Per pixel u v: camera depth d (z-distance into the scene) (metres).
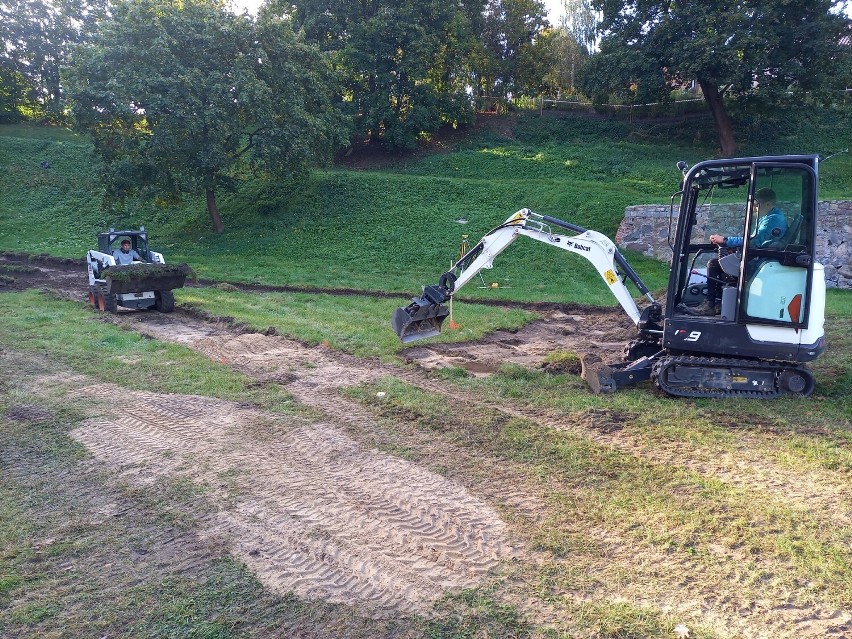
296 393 7.92
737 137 30.81
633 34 29.97
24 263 22.16
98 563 4.27
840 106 30.89
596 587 3.97
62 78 21.48
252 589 3.98
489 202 24.61
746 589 3.91
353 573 4.15
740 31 26.02
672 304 7.70
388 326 11.74
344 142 25.92
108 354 9.55
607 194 23.97
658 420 6.87
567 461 5.80
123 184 21.91
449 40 34.78
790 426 6.64
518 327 12.29
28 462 5.86
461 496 5.18
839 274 17.47
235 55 22.59
